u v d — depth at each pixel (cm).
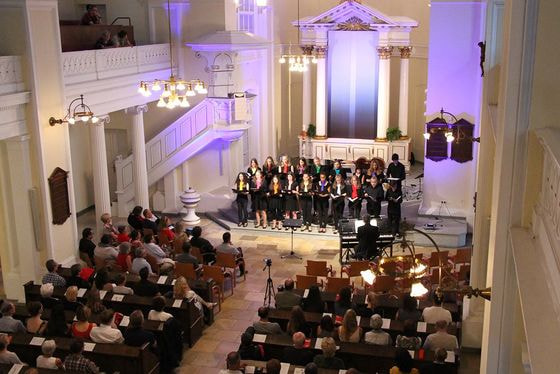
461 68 1716
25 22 1326
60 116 1451
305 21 2317
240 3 2114
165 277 1315
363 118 2394
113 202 2072
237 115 1973
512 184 562
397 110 2506
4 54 1348
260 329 1056
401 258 870
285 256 1697
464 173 1788
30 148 1395
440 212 1823
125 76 1745
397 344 966
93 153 1723
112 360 998
